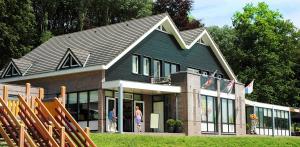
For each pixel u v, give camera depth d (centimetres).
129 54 3172
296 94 5572
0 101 1444
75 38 3703
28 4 4853
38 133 1441
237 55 5772
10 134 1426
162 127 3253
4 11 4556
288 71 5656
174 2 5906
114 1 6066
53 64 3366
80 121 3044
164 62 3453
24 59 3722
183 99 3178
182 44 3588
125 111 3127
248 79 5541
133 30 3353
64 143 1439
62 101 1703
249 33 5812
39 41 5312
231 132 3616
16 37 4672
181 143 2217
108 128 2944
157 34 3428
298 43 6034
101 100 2939
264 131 4338
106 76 2986
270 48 5756
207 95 3381
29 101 1599
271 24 5906
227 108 3616
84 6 6019
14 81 3469
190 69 3697
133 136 2220
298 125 5566
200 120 3256
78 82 3095
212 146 2294
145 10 5991
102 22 6272
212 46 3934
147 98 3303
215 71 3894
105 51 3147
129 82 2866
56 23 6291
